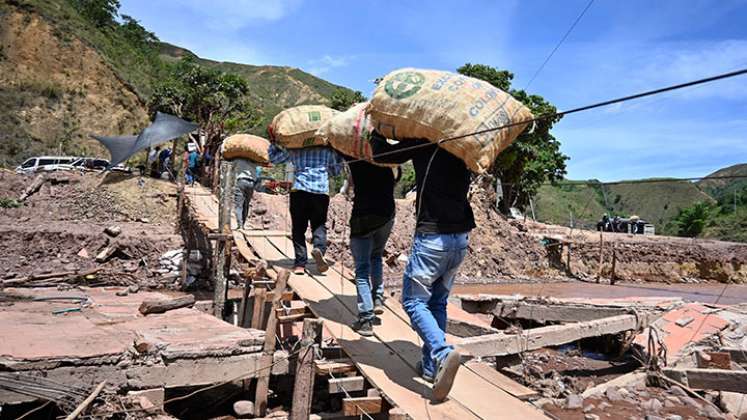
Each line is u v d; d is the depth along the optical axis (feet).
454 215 14.11
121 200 70.49
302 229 25.02
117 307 28.53
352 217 18.29
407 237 75.00
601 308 30.42
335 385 15.48
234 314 34.17
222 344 19.61
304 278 24.34
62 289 35.40
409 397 13.92
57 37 145.38
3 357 16.47
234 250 34.09
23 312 25.21
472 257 80.48
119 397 17.33
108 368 17.75
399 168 19.61
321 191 23.98
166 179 80.53
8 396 16.01
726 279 90.43
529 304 32.53
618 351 29.78
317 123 23.09
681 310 31.86
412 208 80.33
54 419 17.65
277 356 20.45
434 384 13.34
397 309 21.13
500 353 23.11
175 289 52.90
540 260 85.25
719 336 28.63
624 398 22.04
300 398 16.08
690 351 26.58
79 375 17.31
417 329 14.06
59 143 126.93
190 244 54.29
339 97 105.19
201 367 19.17
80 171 75.46
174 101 102.94
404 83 14.25
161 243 56.75
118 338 19.81
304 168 23.97
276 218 68.28
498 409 13.42
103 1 185.98
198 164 76.64
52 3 161.79
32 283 45.14
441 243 13.93
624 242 93.71
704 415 20.56
